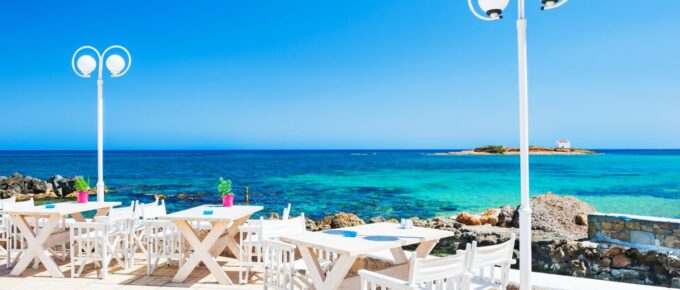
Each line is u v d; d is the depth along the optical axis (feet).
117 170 188.85
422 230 18.92
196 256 21.66
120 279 22.08
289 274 17.08
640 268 28.81
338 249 15.35
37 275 22.74
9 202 28.53
